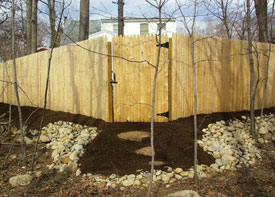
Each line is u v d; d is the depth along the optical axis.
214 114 5.35
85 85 5.61
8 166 4.16
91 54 5.37
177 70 4.91
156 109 4.90
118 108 4.97
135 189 3.19
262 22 6.72
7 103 8.55
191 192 2.88
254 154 4.15
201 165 3.71
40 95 7.10
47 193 3.26
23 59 7.70
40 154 4.59
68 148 4.42
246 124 5.15
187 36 5.05
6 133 5.38
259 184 3.27
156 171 3.54
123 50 4.92
